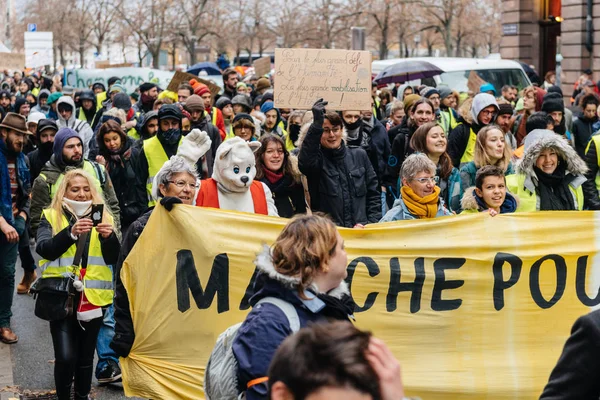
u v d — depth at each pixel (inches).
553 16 1391.5
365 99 320.5
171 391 212.1
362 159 298.0
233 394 149.7
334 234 147.5
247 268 211.6
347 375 87.7
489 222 227.1
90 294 246.1
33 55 1405.0
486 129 312.8
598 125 504.7
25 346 332.8
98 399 274.2
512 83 793.6
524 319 226.2
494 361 223.8
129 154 355.9
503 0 1428.4
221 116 492.1
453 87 772.0
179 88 547.8
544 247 227.5
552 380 132.1
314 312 145.6
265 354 142.0
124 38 2290.8
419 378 220.2
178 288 212.8
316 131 280.1
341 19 2027.6
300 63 318.3
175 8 2036.2
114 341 215.0
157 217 214.1
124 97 539.2
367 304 221.8
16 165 348.8
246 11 2212.1
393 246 222.8
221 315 211.8
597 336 128.0
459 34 2139.5
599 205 339.9
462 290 224.4
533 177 281.6
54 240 239.3
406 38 2096.5
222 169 248.4
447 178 311.3
